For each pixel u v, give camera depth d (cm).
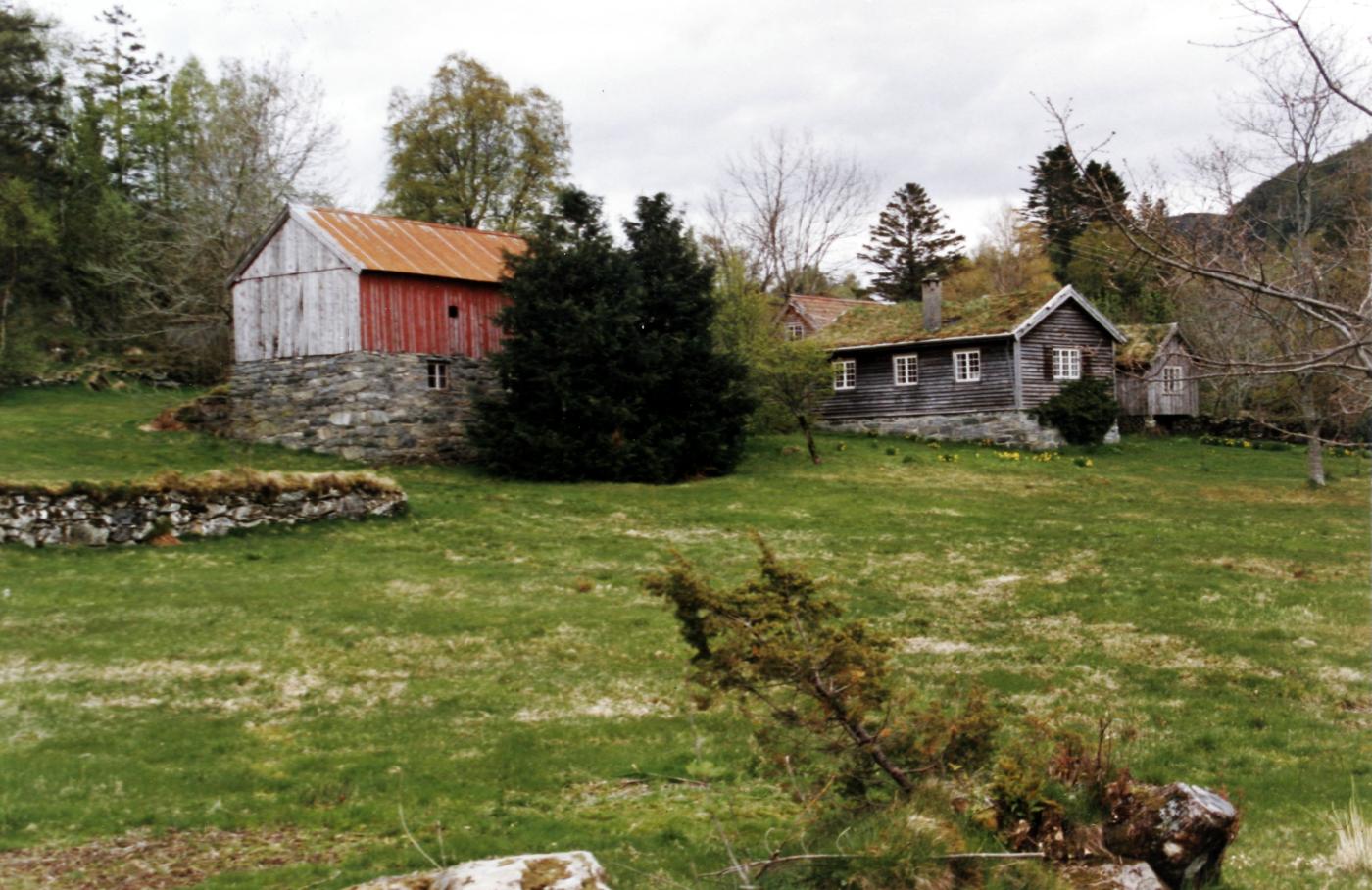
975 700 952
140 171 6044
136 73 6212
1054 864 825
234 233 4853
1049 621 2008
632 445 3578
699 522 2942
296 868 914
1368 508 3334
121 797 1102
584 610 2047
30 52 5419
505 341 3719
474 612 2003
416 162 6256
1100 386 4844
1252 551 2609
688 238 4216
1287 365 880
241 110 4884
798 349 4178
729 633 900
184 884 891
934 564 2483
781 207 6475
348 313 3669
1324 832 1068
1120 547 2652
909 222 8044
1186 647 1844
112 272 4894
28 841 975
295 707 1474
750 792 1170
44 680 1530
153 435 3709
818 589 924
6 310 4844
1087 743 1205
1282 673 1705
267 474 2639
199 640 1761
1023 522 2997
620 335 3691
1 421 3709
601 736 1373
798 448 4438
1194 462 4400
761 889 761
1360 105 832
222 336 5097
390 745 1327
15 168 5206
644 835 1014
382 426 3684
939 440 4853
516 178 6481
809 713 891
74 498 2338
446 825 1042
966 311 5044
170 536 2425
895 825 776
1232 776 1260
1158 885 814
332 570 2275
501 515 2948
